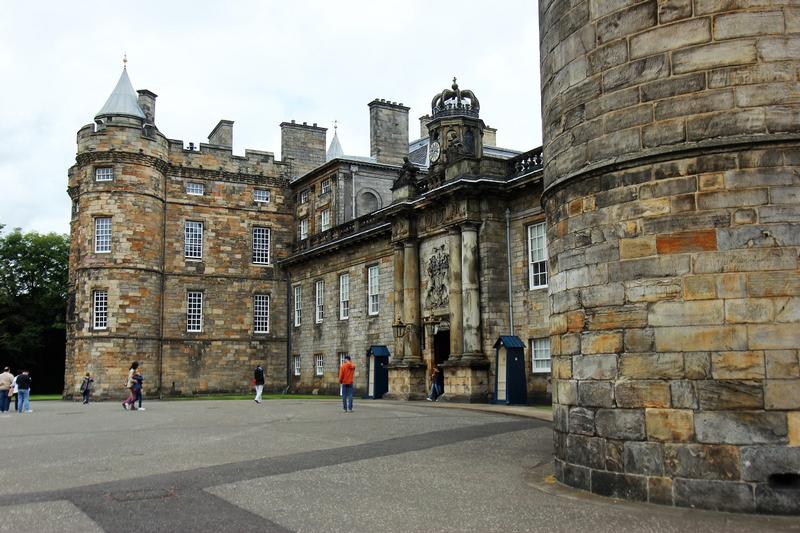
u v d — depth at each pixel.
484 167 33.25
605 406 10.50
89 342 46.41
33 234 70.12
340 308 47.56
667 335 9.98
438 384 35.66
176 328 50.47
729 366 9.52
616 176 10.75
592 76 11.24
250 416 24.80
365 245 44.66
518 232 32.56
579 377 10.99
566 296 11.42
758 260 9.59
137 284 47.69
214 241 52.66
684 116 10.17
